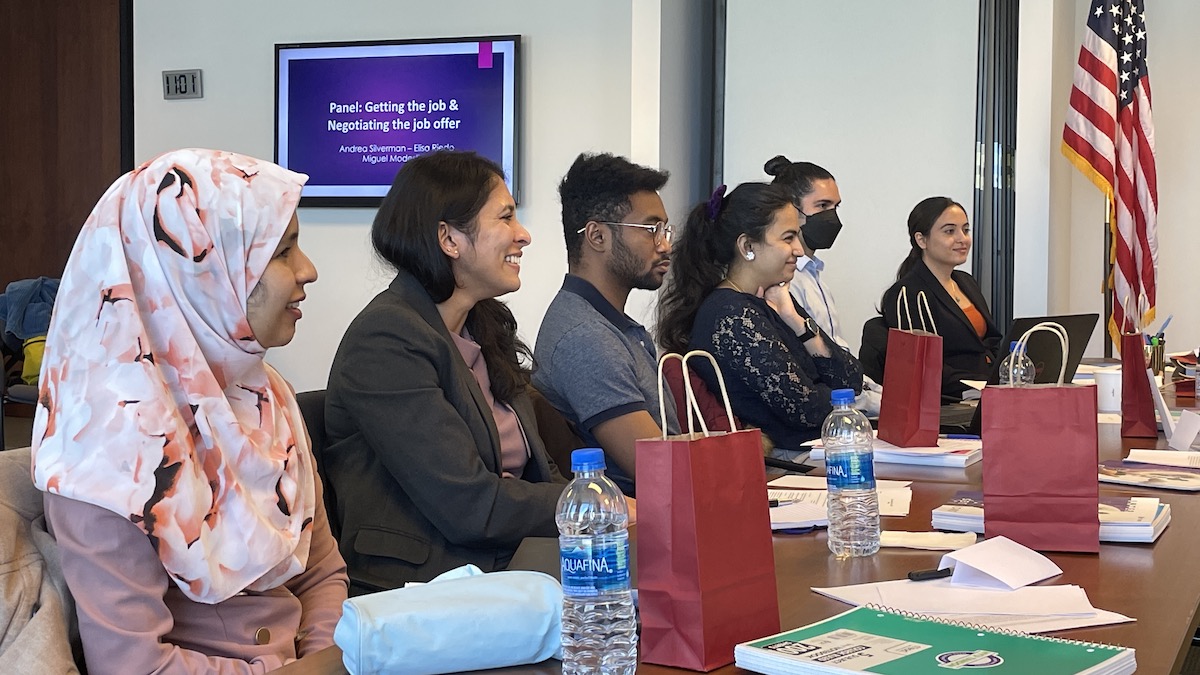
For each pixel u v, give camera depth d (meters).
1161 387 3.66
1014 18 4.70
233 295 1.57
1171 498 1.91
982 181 4.76
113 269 1.47
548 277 5.11
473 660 1.09
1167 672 1.04
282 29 5.38
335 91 5.28
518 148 5.09
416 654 1.07
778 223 3.01
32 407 6.98
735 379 2.94
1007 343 2.91
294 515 1.61
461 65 5.12
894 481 2.09
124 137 5.82
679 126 4.91
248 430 1.61
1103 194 5.48
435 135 5.17
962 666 0.98
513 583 1.16
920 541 1.58
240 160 1.62
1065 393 1.50
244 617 1.52
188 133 5.54
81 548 1.37
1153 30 5.42
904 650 1.03
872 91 4.89
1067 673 0.96
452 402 2.09
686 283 3.09
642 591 1.07
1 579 1.34
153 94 5.56
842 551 1.53
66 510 1.39
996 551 1.38
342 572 1.79
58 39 7.17
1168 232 5.43
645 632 1.07
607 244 2.62
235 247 1.57
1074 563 1.45
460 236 2.17
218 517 1.48
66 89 7.18
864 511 1.53
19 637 1.32
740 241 3.03
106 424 1.41
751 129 5.06
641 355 2.63
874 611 1.17
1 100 7.27
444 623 1.08
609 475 2.52
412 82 5.18
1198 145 5.36
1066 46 5.15
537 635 1.11
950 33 4.79
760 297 3.12
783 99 5.01
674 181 4.85
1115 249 5.02
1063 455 1.50
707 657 1.04
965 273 4.63
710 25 5.16
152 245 1.51
